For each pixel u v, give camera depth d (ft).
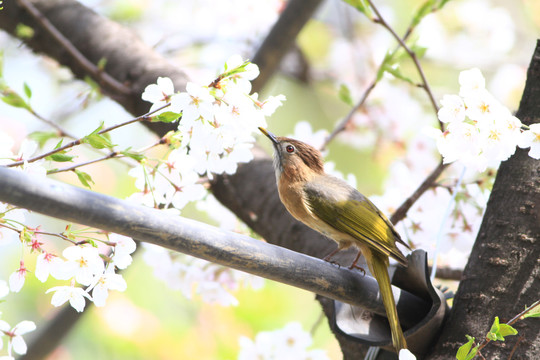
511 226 20.75
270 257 18.04
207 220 44.21
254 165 31.22
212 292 32.22
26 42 35.81
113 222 15.65
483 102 19.34
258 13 45.73
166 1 49.80
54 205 14.84
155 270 33.01
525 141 19.25
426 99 48.75
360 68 51.83
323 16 56.44
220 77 19.08
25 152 19.20
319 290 19.38
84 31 35.24
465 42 52.95
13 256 43.11
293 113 54.44
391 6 53.98
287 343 31.17
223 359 44.93
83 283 18.89
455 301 20.85
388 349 20.67
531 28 55.42
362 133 45.19
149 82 32.53
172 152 20.79
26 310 42.96
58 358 43.19
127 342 44.24
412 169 41.16
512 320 17.94
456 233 29.48
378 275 20.44
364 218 26.27
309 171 29.37
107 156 19.97
